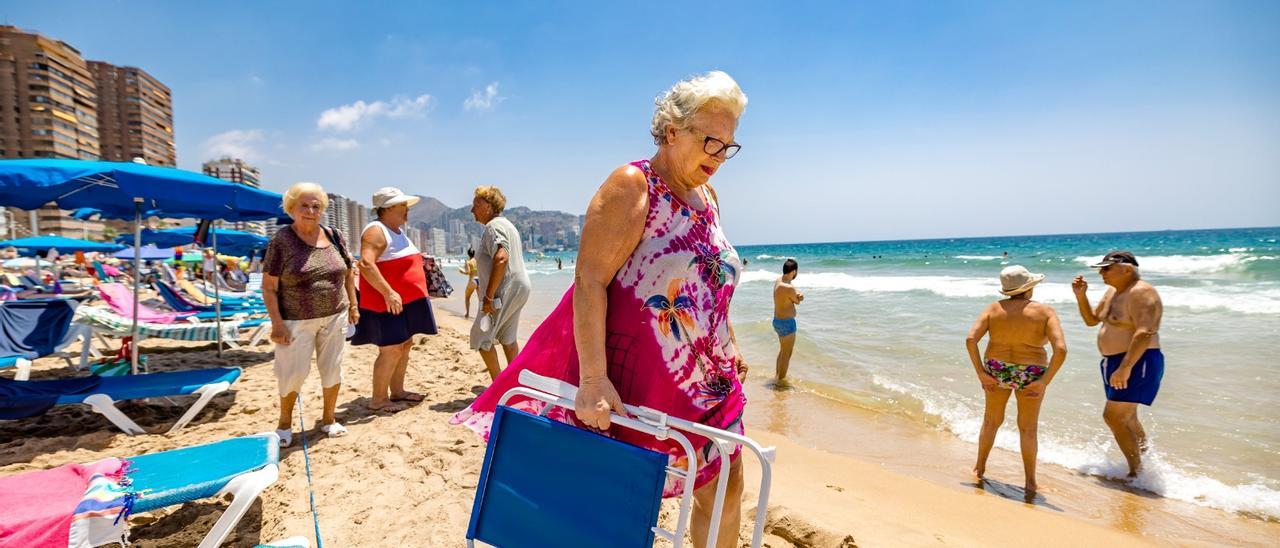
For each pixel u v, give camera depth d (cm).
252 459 281
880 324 1251
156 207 646
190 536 297
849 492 420
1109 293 515
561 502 166
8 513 229
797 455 513
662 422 160
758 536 155
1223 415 598
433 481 367
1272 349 882
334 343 443
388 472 381
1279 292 1606
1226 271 2555
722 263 186
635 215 172
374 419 491
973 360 480
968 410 654
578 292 170
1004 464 512
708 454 188
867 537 334
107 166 449
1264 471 474
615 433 187
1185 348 917
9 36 10481
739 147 173
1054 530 375
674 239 178
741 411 201
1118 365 493
